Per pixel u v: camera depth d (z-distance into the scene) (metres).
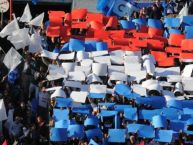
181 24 87.81
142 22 87.25
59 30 84.44
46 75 78.56
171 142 73.12
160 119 73.38
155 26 87.38
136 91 77.06
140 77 79.38
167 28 87.75
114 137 72.62
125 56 81.44
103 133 73.38
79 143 71.44
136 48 83.81
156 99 75.81
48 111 75.00
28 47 79.56
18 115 72.50
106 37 85.12
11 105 72.12
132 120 74.00
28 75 76.00
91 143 70.44
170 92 78.06
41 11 101.69
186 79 79.88
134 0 93.44
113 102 75.88
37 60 79.75
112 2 89.88
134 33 86.12
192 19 87.81
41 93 75.31
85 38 85.00
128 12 90.06
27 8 83.88
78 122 73.88
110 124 73.62
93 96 76.06
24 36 79.19
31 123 72.88
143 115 74.56
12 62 75.31
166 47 84.62
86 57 81.12
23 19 83.62
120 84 76.69
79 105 75.12
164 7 92.00
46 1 98.75
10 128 70.81
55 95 75.06
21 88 75.12
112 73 79.12
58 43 84.06
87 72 79.12
